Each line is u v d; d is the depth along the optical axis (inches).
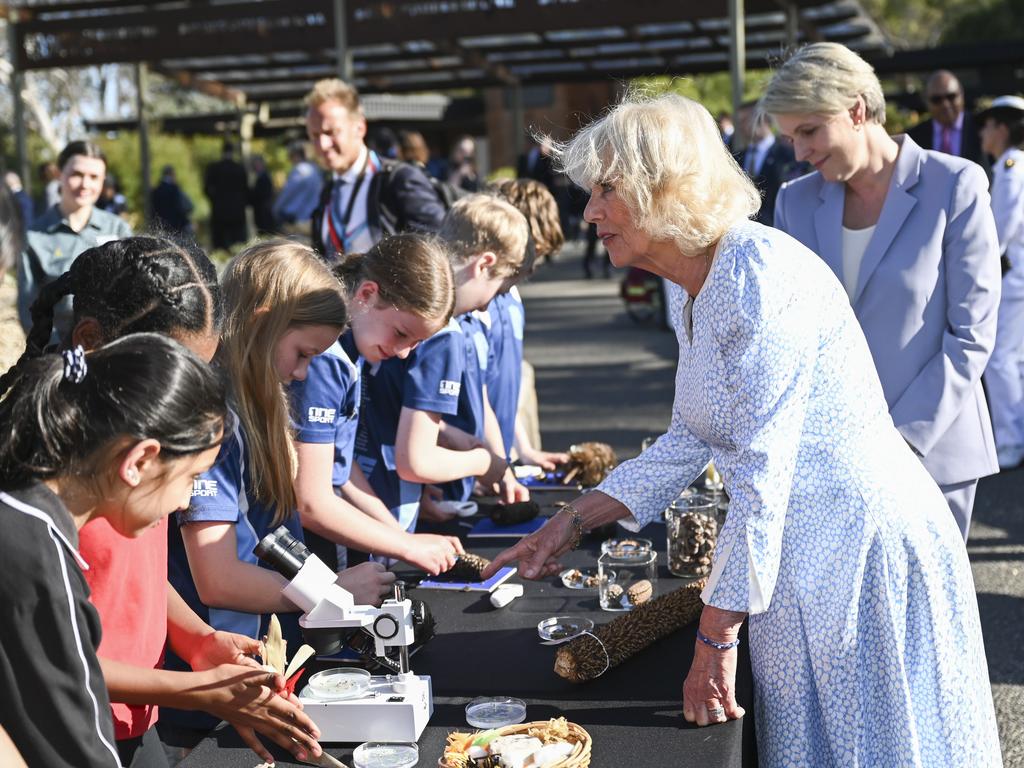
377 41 464.8
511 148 1049.5
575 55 621.0
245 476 94.3
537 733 74.7
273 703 74.0
